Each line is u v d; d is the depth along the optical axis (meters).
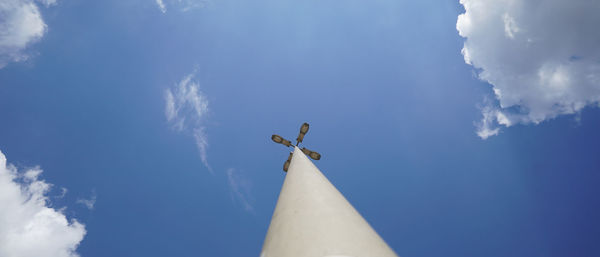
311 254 2.60
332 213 3.28
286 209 3.71
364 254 2.61
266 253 3.09
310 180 4.45
